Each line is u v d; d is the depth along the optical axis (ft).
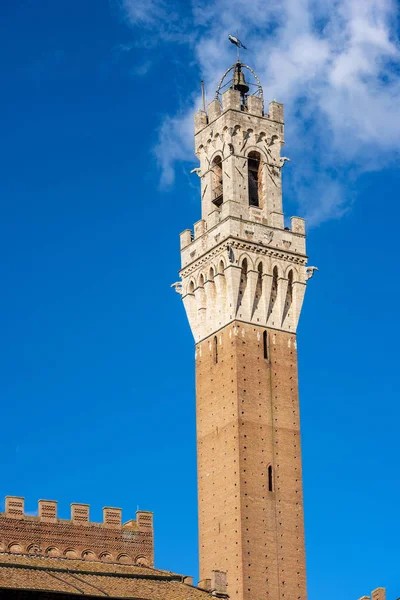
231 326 540.52
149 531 487.20
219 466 530.68
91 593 404.77
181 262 572.10
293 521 525.75
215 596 444.14
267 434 532.32
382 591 488.85
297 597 515.91
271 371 542.16
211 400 542.98
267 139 574.56
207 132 579.89
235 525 515.09
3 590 391.24
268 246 554.05
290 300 557.33
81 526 474.90
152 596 419.13
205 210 571.28
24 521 464.65
